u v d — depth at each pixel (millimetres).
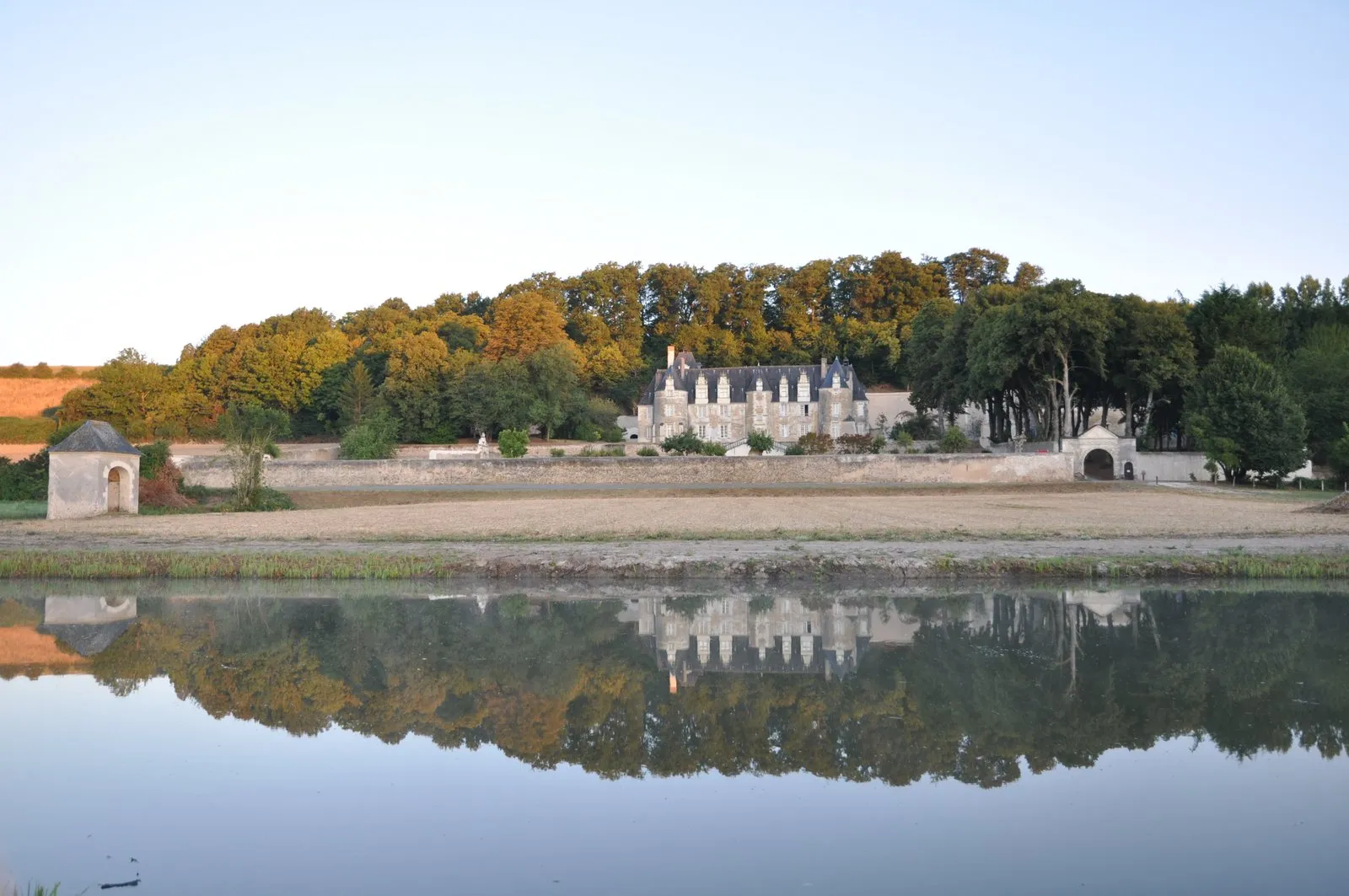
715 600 26688
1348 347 75688
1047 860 10414
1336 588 27203
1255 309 74438
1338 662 18859
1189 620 22953
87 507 47812
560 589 28766
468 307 149750
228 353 125312
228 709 16438
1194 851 10570
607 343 128875
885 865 10297
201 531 41281
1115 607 24734
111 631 22750
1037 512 46469
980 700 16562
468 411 96688
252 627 23281
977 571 29547
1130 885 9766
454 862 10430
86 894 9594
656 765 13625
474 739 14820
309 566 31297
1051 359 71625
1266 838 10906
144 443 98312
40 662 19719
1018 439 78438
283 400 109875
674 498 56000
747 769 13469
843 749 14250
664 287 139875
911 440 86062
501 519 44656
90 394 100062
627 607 25719
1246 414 62531
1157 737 14609
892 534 37094
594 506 51250
